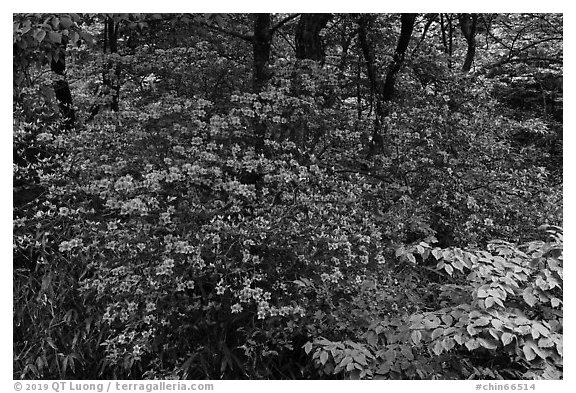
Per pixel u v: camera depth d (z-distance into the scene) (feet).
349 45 20.97
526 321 8.55
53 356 11.74
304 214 11.43
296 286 10.91
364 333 9.85
